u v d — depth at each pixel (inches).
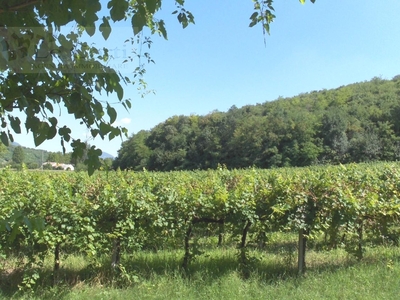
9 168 367.9
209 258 226.7
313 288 180.9
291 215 201.8
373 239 239.9
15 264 205.5
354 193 223.6
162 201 205.9
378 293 170.4
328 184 211.5
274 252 254.5
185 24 127.9
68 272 209.5
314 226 200.2
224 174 393.4
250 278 196.1
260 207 209.5
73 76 68.4
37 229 67.6
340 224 202.2
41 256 191.8
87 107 69.7
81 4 60.0
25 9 64.7
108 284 195.2
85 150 74.1
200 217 210.8
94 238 193.8
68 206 190.5
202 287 183.9
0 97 67.1
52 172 465.4
